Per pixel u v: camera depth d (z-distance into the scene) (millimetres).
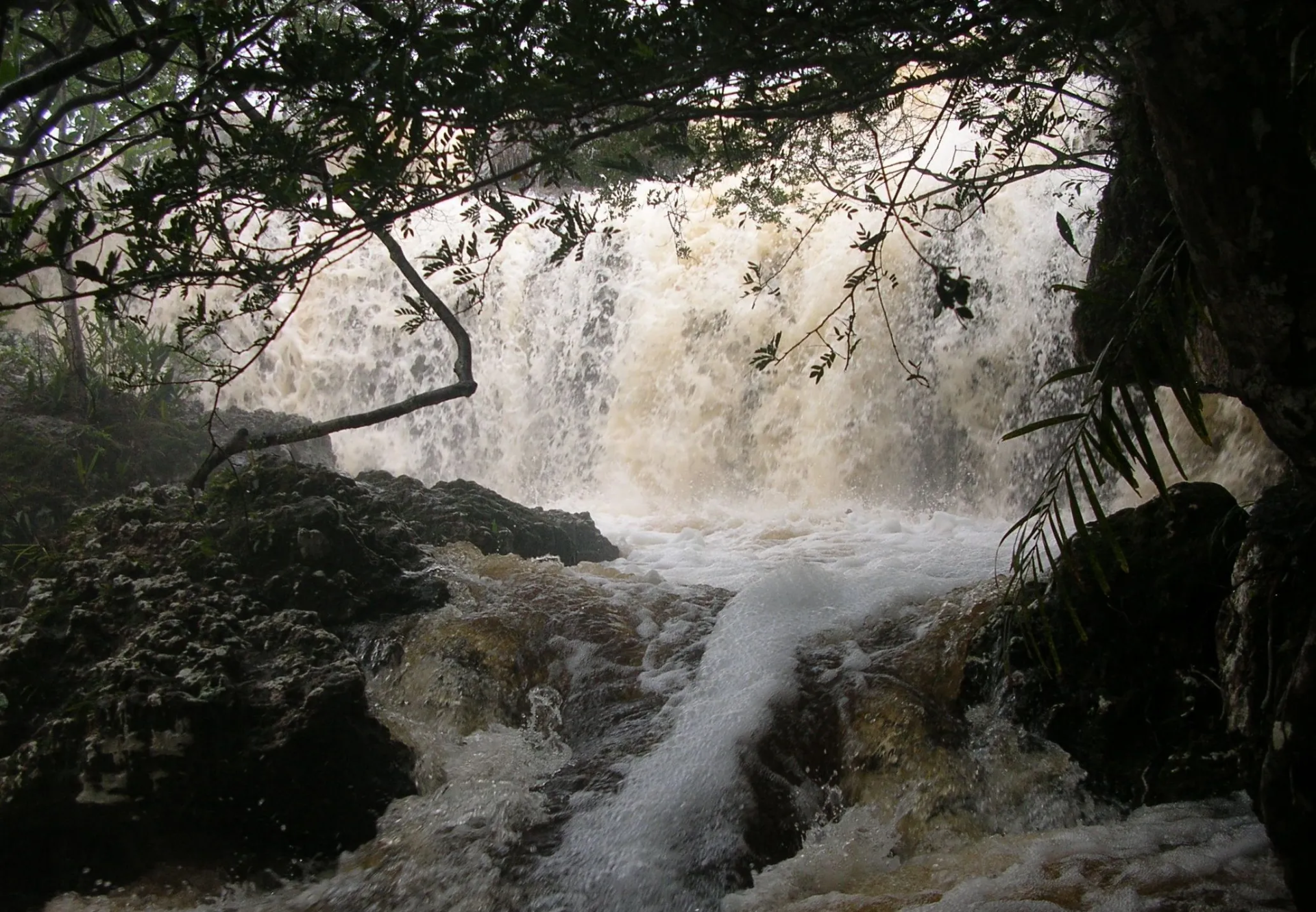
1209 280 2359
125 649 4020
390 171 2553
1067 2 2072
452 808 3959
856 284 3357
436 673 4621
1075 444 2549
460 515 6246
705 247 11766
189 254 2740
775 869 3633
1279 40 2064
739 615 4941
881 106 3768
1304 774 2701
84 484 6957
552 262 3398
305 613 4496
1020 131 3896
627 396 11828
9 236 2434
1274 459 6988
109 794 3666
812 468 10766
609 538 8766
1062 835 3477
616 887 3570
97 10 2467
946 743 3951
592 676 4695
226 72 2445
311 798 3848
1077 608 3932
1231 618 3486
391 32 2377
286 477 5383
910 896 3303
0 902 3639
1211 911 2943
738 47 2408
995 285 9984
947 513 9359
